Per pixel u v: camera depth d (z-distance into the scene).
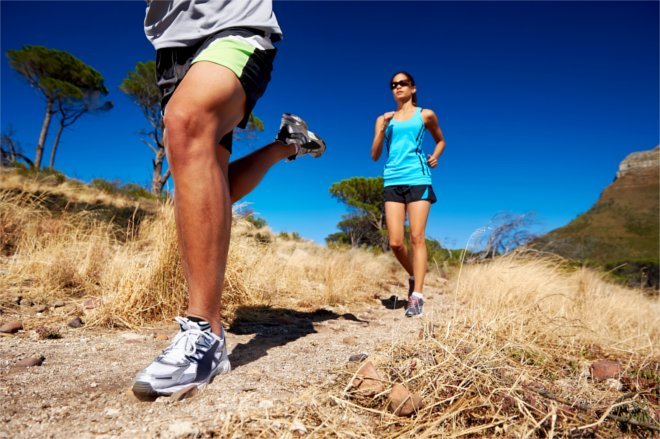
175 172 1.22
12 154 14.58
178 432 0.90
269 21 1.42
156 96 22.53
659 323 3.10
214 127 1.25
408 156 3.34
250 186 1.73
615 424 1.12
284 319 2.58
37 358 1.44
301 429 0.95
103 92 26.62
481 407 1.12
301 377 1.33
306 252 6.41
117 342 1.81
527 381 1.34
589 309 3.02
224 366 1.30
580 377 1.50
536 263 4.66
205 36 1.36
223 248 1.28
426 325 1.89
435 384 1.23
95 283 2.89
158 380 1.11
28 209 4.32
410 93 3.53
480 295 3.13
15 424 0.94
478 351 1.41
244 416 0.99
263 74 1.40
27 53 23.45
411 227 3.24
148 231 4.12
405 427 1.01
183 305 2.42
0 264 3.11
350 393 1.19
